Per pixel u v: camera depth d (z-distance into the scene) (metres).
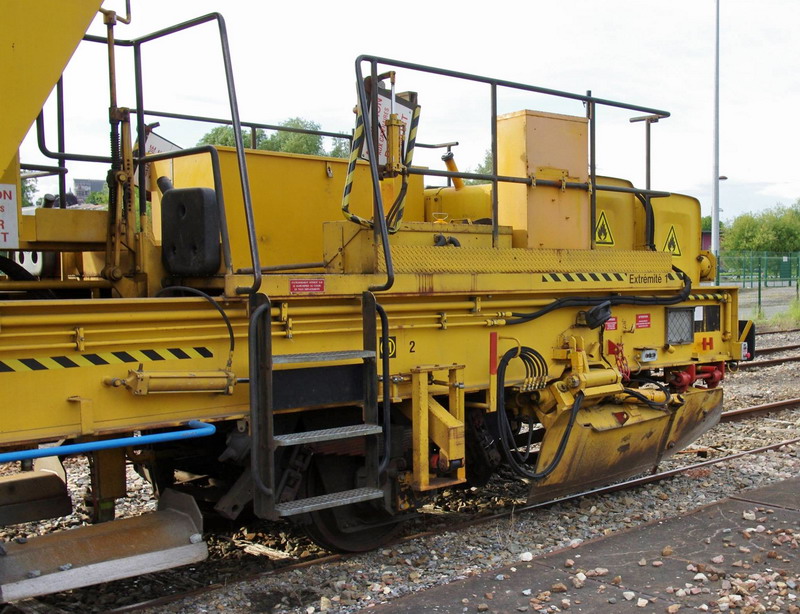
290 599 4.55
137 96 5.04
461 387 5.46
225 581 4.85
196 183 5.77
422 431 5.19
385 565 5.10
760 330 21.25
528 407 6.38
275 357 4.40
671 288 7.07
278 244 5.83
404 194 5.34
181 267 4.75
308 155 6.01
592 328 6.39
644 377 7.32
